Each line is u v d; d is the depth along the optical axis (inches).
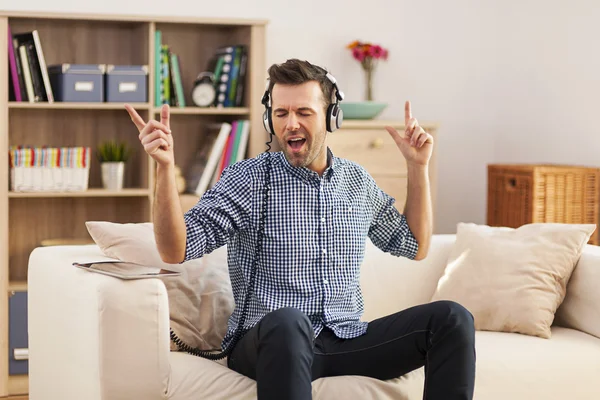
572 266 109.7
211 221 85.8
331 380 85.7
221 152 157.6
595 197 156.1
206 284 99.3
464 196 188.2
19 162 146.4
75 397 88.3
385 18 179.3
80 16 146.5
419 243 94.4
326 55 175.6
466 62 185.6
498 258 109.6
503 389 96.0
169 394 83.9
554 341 102.6
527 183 154.3
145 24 154.1
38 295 102.3
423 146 92.6
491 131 188.5
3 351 145.4
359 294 93.1
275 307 86.9
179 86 156.6
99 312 80.8
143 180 159.0
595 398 99.9
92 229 97.7
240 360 86.9
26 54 147.8
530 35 178.7
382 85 180.1
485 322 107.1
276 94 86.4
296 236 87.7
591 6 162.6
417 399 89.6
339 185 91.1
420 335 83.2
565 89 169.3
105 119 161.9
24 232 159.6
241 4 169.5
